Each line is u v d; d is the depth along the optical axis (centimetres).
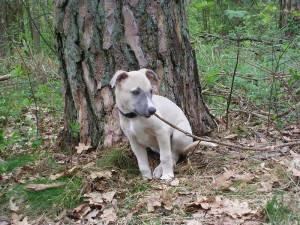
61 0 144
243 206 110
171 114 135
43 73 271
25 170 139
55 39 152
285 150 145
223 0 305
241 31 286
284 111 179
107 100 143
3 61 317
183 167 136
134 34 140
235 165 135
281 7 304
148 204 113
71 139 152
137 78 121
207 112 165
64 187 123
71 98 152
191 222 105
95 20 141
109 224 108
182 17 153
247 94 200
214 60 240
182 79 150
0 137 143
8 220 115
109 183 124
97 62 143
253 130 167
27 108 218
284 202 109
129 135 129
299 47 245
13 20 404
